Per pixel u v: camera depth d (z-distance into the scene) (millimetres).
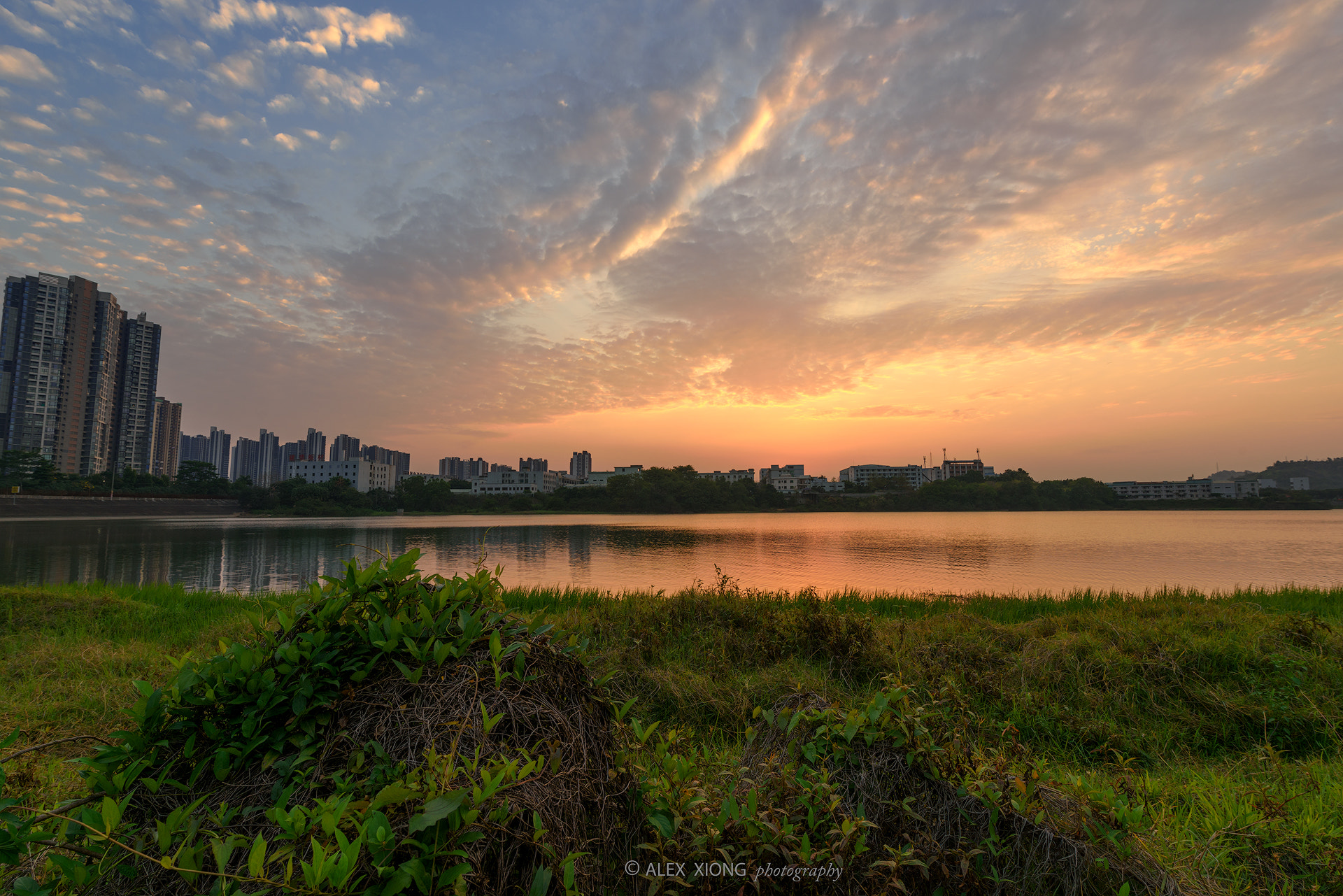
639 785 2564
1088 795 3027
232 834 1687
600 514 118562
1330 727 5312
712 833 2270
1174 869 2822
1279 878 3172
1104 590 20562
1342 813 3730
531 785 1938
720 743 5051
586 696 2648
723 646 7211
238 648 2250
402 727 2053
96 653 6973
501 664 2336
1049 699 6078
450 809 1562
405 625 2336
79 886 1719
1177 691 6297
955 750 2977
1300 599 13383
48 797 2916
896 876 2371
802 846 2307
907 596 16953
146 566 29422
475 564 2818
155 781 1957
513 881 1746
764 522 83938
